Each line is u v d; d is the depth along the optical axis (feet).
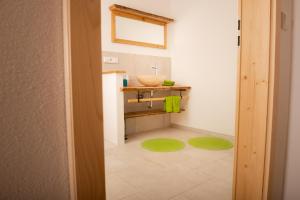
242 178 3.80
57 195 1.78
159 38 11.94
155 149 8.56
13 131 1.53
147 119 11.90
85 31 1.69
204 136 10.64
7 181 1.53
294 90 3.94
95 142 1.83
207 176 6.17
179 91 12.27
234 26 9.53
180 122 12.45
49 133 1.70
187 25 11.55
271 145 3.42
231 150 8.43
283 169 4.11
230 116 9.95
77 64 1.66
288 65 3.82
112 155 7.92
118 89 8.81
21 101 1.55
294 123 4.00
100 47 1.80
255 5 3.40
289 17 3.75
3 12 1.45
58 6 1.68
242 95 3.67
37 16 1.59
